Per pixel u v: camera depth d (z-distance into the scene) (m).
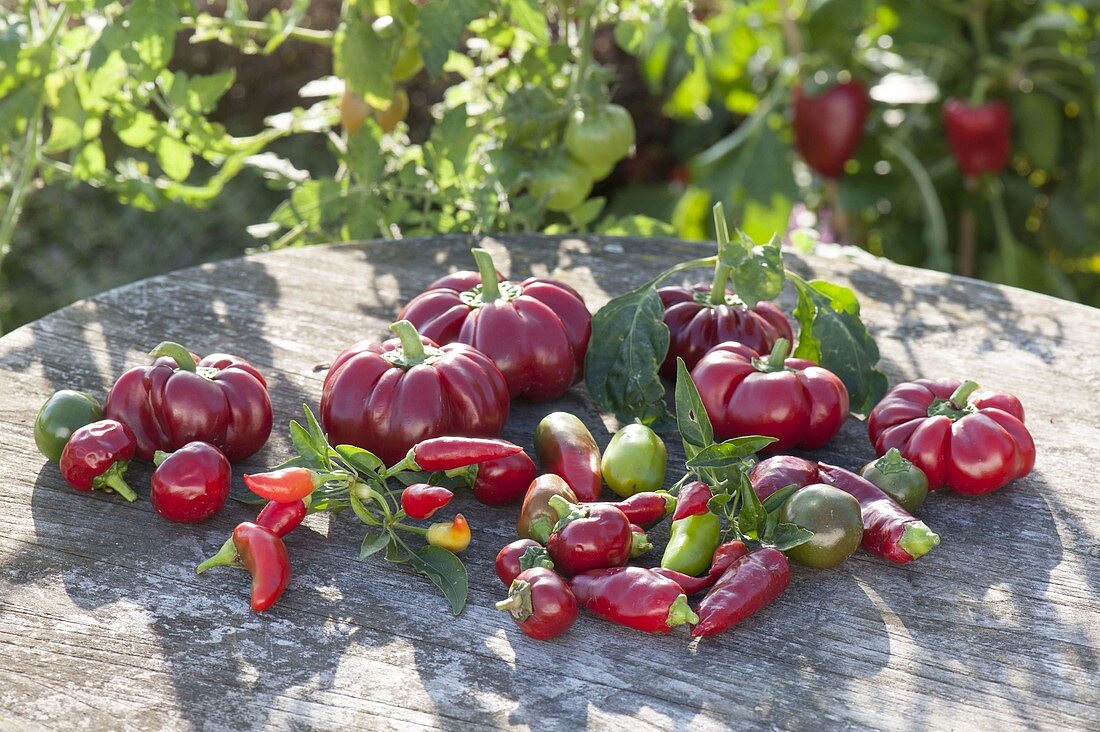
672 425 1.20
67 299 2.12
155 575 1.08
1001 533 1.12
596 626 1.06
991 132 1.88
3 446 1.16
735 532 1.10
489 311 1.18
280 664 1.03
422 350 1.14
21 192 1.44
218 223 2.20
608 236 1.41
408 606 1.07
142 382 1.13
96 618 1.05
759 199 2.01
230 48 2.12
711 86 2.24
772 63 2.17
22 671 1.02
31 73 1.41
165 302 1.30
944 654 1.05
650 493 1.10
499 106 1.51
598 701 1.02
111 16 1.42
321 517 1.12
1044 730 1.01
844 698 1.02
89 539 1.10
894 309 1.32
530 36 1.50
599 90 1.46
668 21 1.47
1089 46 2.00
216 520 1.11
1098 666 1.04
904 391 1.17
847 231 2.04
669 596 1.04
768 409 1.14
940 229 1.93
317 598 1.07
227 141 1.47
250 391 1.14
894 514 1.09
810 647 1.05
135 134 1.45
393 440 1.13
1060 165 2.14
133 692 1.01
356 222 1.47
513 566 1.07
